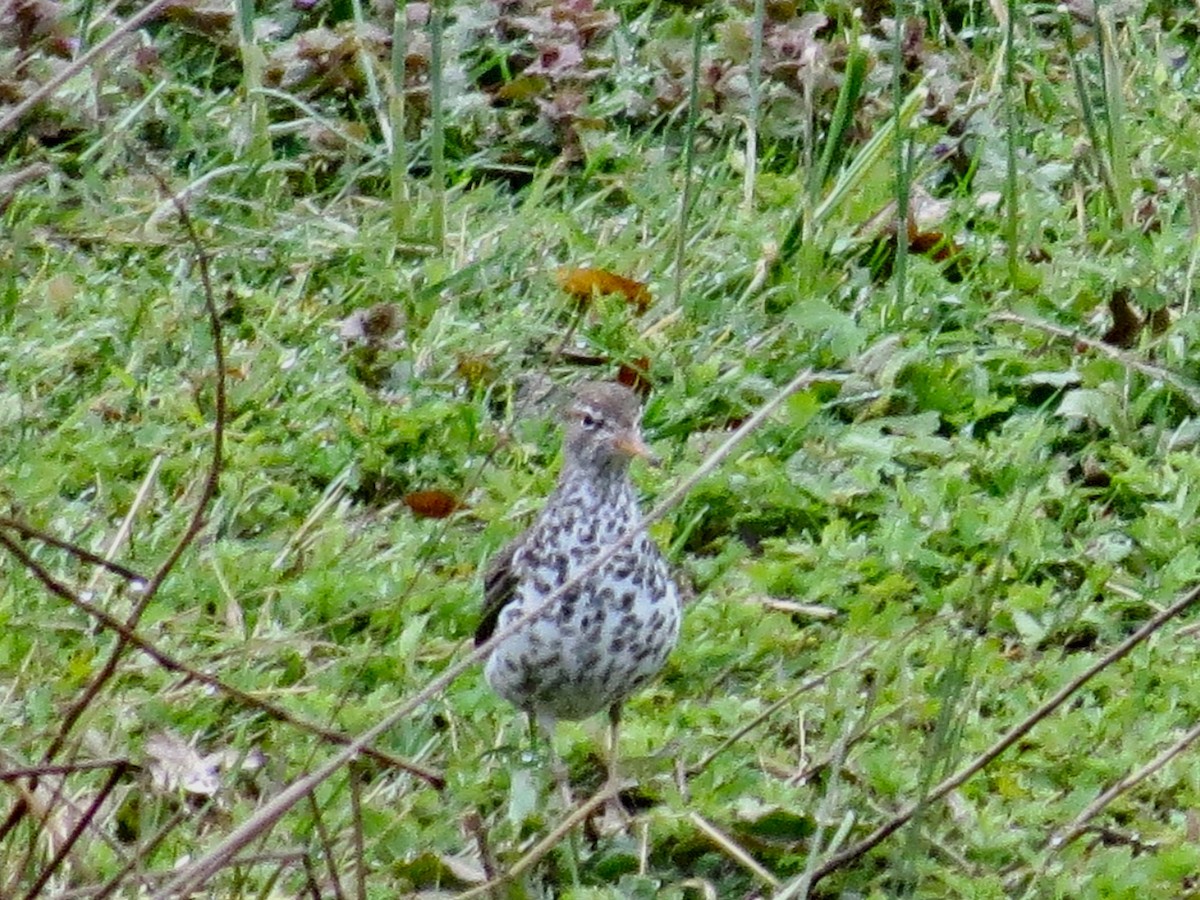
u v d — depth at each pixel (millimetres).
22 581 10367
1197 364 12172
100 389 12156
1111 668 10125
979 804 9312
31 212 13305
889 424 11914
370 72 14312
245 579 10719
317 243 13352
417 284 13078
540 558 9266
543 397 12281
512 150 14469
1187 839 9047
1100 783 9422
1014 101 13945
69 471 11312
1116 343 12625
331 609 10539
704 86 14539
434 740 9648
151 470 11070
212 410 12023
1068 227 13688
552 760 9312
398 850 8820
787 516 11430
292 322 12695
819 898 8844
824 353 12430
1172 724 9875
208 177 13375
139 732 9570
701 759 9633
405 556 10969
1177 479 11508
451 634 10516
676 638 9352
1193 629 10578
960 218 13688
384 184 14227
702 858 9047
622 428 9203
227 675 9969
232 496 11242
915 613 10742
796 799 9180
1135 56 15312
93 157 14000
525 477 11500
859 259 13445
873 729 9578
